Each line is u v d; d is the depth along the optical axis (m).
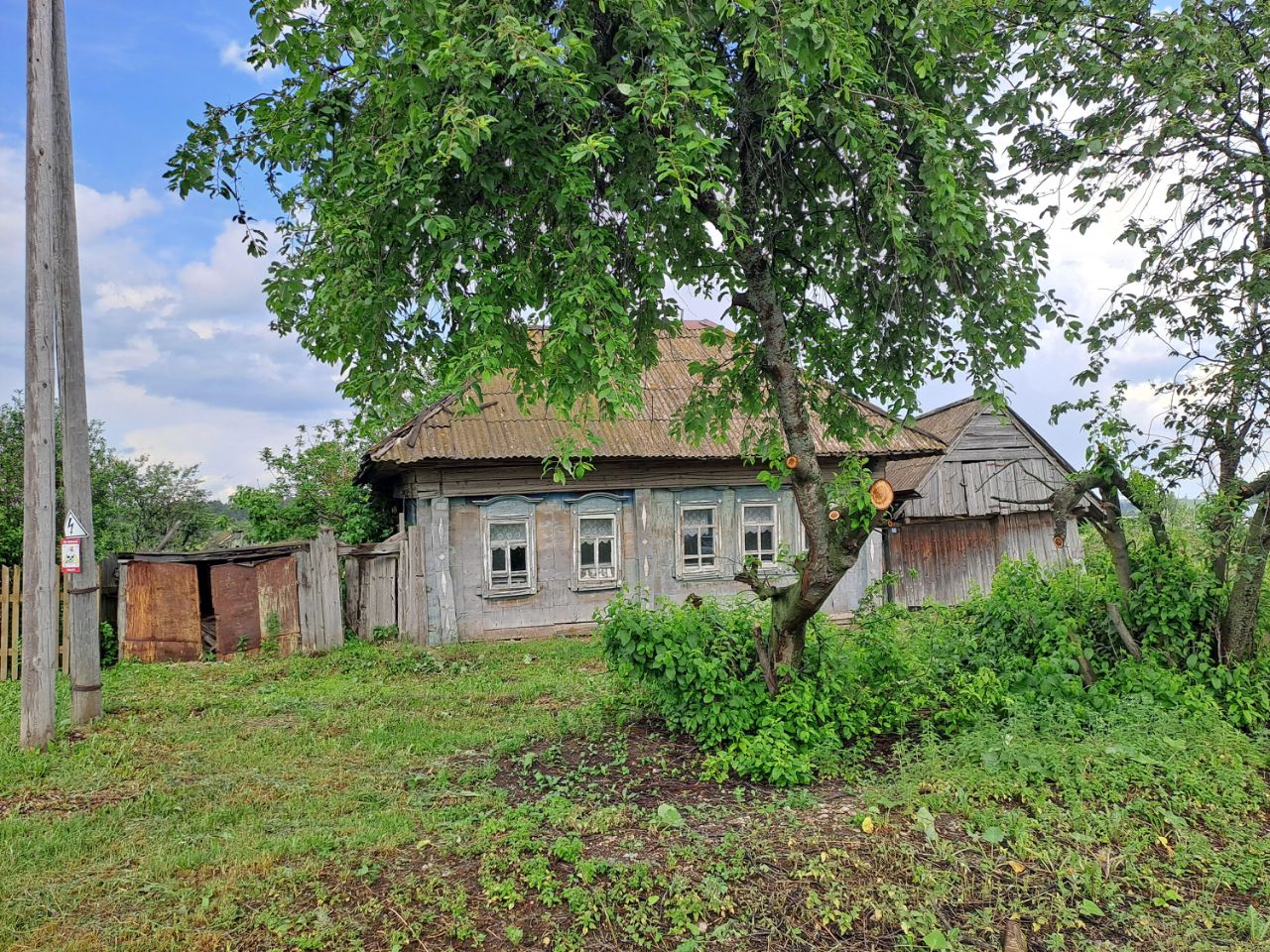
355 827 4.94
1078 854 4.21
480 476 12.63
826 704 5.89
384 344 4.68
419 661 10.69
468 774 5.89
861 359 6.61
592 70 4.69
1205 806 4.92
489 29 3.93
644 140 4.78
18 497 13.06
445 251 4.38
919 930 3.65
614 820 4.84
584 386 4.68
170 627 11.08
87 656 7.53
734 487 14.04
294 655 11.33
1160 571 7.14
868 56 4.73
